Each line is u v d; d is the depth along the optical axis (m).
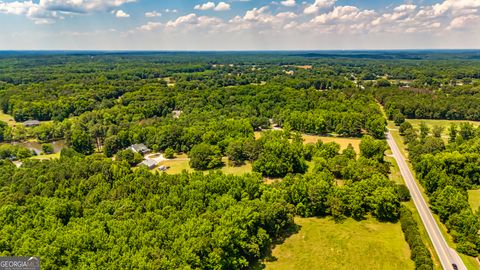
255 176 98.62
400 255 75.94
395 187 99.25
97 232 63.88
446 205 87.19
